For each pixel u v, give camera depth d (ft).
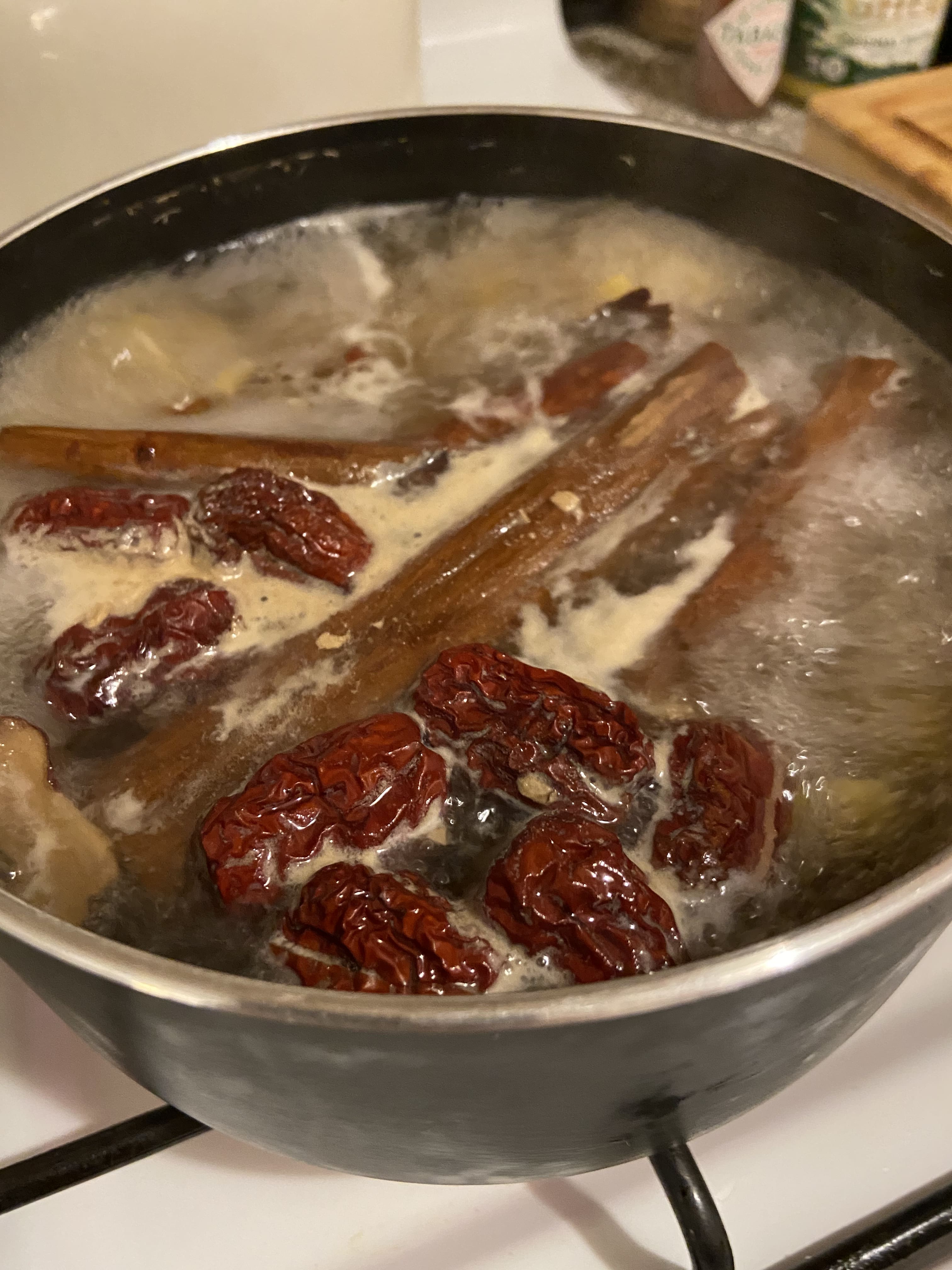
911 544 0.77
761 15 1.27
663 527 0.78
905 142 1.11
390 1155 0.58
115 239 0.92
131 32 0.97
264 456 0.80
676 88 1.43
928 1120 0.71
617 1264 0.66
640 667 0.71
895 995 0.76
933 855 0.56
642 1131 0.59
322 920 0.58
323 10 1.02
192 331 0.94
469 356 0.92
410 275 0.99
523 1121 0.54
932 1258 0.65
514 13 1.38
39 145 1.01
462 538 0.76
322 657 0.71
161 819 0.65
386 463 0.81
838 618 0.73
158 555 0.75
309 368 0.92
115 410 0.88
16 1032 0.74
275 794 0.62
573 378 0.87
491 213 1.01
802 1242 0.66
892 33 1.28
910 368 0.87
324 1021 0.46
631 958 0.56
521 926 0.58
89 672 0.70
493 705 0.65
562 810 0.63
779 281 0.94
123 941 0.60
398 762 0.63
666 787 0.65
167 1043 0.52
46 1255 0.66
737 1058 0.54
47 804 0.64
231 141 0.91
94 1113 0.71
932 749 0.67
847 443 0.82
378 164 0.97
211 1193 0.69
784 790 0.66
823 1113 0.71
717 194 0.94
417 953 0.56
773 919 0.61
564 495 0.77
